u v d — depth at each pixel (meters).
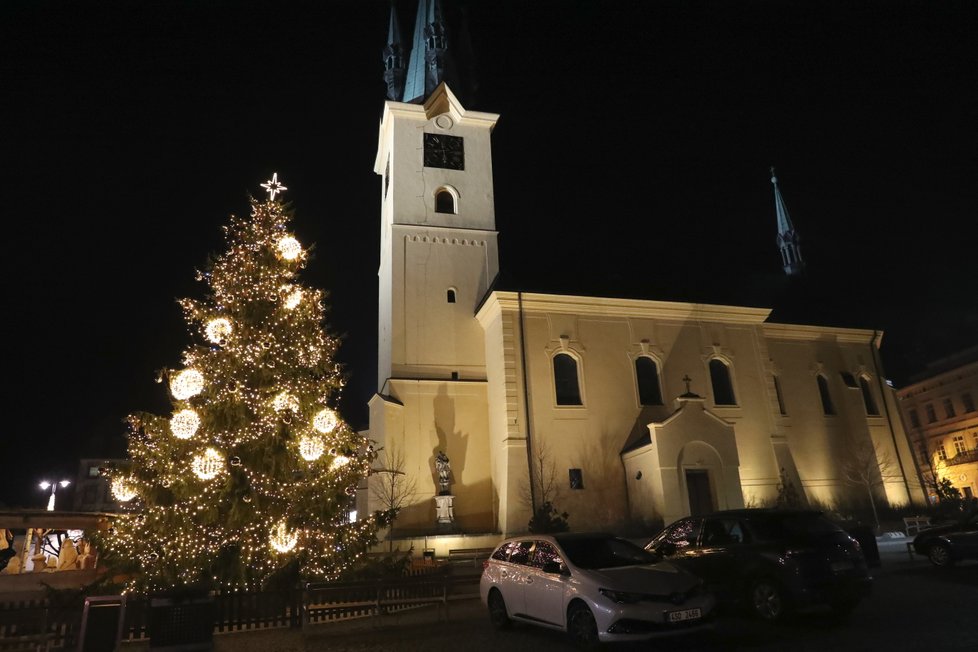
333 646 12.26
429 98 41.19
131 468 16.94
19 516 20.39
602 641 10.09
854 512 37.00
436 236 38.28
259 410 17.81
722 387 36.50
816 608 13.34
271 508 17.22
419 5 47.75
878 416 40.81
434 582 15.20
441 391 34.56
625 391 34.25
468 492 33.06
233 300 18.80
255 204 20.11
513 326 33.62
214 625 13.32
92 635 11.49
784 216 53.75
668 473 30.16
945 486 39.91
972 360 54.59
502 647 11.32
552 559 11.80
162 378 17.70
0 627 12.38
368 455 19.98
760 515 13.05
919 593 14.73
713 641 10.94
